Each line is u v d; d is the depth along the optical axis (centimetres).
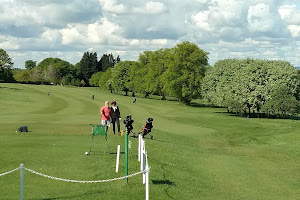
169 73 10231
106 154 1984
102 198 1280
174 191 1474
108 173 1586
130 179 1536
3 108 6475
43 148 2111
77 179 1488
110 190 1374
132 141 2573
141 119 5559
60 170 1616
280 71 7531
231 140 3931
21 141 2356
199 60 10100
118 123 2888
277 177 2072
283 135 4281
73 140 2481
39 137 2592
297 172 2236
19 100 8556
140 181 1520
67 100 9188
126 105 8612
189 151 2744
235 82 7912
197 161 2314
